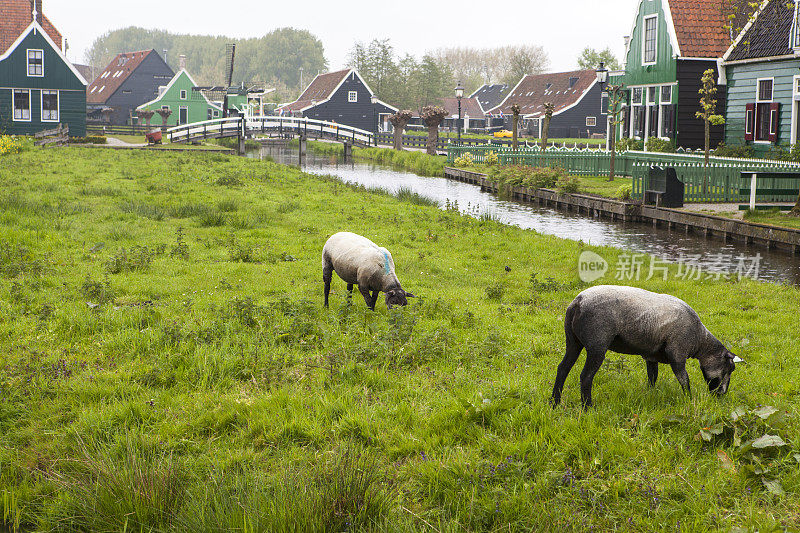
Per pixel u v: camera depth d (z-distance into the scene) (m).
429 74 101.81
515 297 10.95
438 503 4.76
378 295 10.43
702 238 18.61
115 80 86.12
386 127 85.25
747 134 27.83
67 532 4.55
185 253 13.34
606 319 5.87
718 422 5.65
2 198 18.56
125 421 5.77
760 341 8.40
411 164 49.44
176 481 4.79
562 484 4.83
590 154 34.28
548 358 7.67
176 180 26.91
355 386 6.66
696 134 31.22
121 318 8.70
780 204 20.73
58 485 4.89
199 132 55.12
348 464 4.82
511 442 5.39
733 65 28.94
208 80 170.50
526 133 86.00
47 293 10.16
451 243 16.06
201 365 7.05
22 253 12.77
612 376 6.92
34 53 51.56
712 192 22.83
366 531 4.38
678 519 4.48
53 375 6.76
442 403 6.25
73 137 52.78
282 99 150.00
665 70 31.77
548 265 13.99
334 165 49.03
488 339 7.96
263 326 8.60
